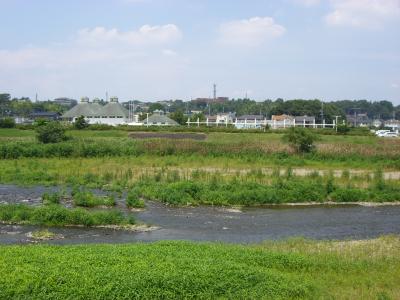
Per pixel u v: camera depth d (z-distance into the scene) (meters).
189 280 13.27
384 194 36.16
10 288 12.36
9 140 65.56
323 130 94.19
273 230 26.20
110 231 24.72
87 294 12.38
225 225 27.03
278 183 36.38
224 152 55.91
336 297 13.77
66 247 17.17
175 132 88.00
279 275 14.84
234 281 13.73
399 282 15.48
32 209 27.11
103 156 53.88
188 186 33.88
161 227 26.06
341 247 20.66
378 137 86.50
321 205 33.84
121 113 133.50
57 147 53.97
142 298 12.59
